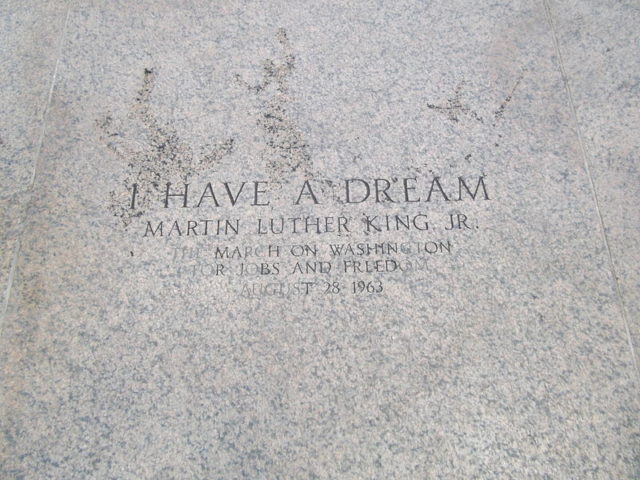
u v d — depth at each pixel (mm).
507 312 838
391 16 1067
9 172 947
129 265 874
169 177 934
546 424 773
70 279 867
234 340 828
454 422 775
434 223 894
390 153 947
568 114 971
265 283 857
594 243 877
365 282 856
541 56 1021
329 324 834
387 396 792
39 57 1041
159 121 979
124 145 960
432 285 854
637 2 1057
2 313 845
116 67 1024
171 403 794
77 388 802
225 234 889
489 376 801
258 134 966
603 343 816
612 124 960
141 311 847
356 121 974
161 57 1034
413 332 828
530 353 812
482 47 1032
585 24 1045
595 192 911
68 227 902
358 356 815
